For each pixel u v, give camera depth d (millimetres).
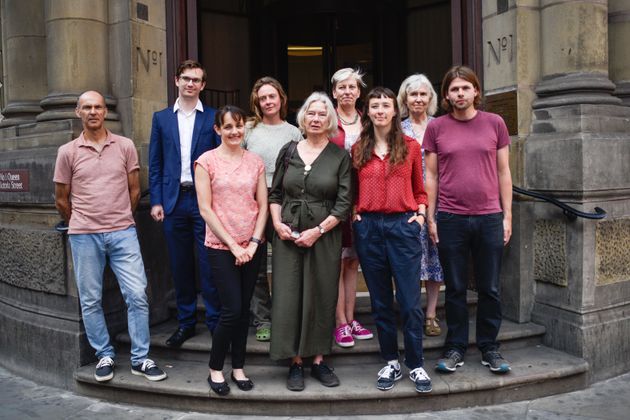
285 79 8062
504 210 3885
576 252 4293
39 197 4539
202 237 4168
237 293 3680
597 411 3791
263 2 8094
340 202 3676
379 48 8031
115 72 4832
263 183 3777
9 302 4977
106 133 4055
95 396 4191
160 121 4250
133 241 4090
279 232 3715
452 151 3791
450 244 3877
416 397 3775
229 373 4082
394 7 8117
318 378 3881
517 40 4574
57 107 4715
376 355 4180
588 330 4250
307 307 3721
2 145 5184
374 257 3727
